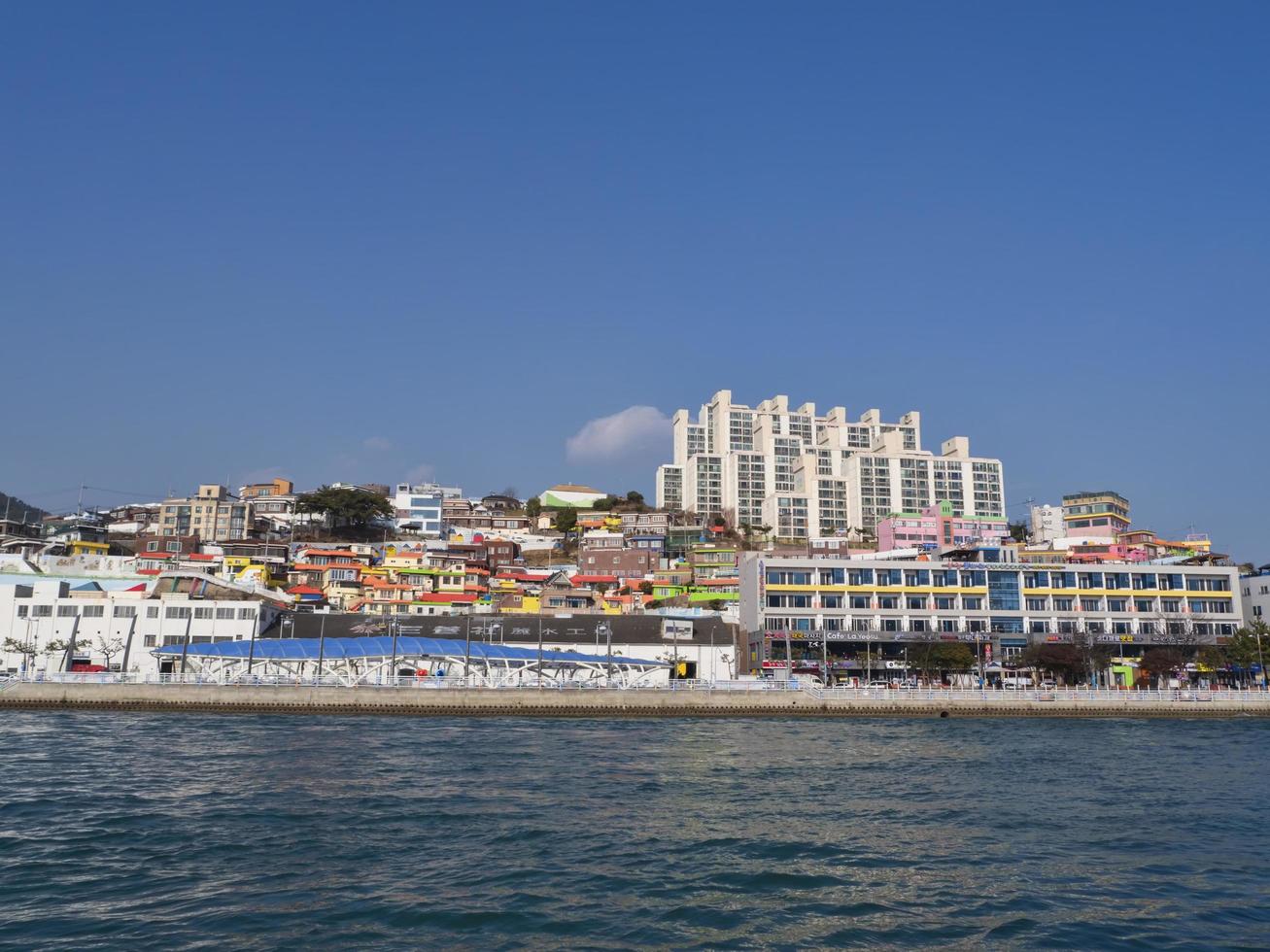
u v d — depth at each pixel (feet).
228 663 357.82
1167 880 112.37
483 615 440.86
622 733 267.18
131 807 145.89
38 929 88.99
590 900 100.94
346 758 203.72
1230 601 476.54
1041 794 170.60
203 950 83.87
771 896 103.86
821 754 223.92
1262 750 240.94
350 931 89.61
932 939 90.48
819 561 466.29
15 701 309.42
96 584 432.66
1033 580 472.85
